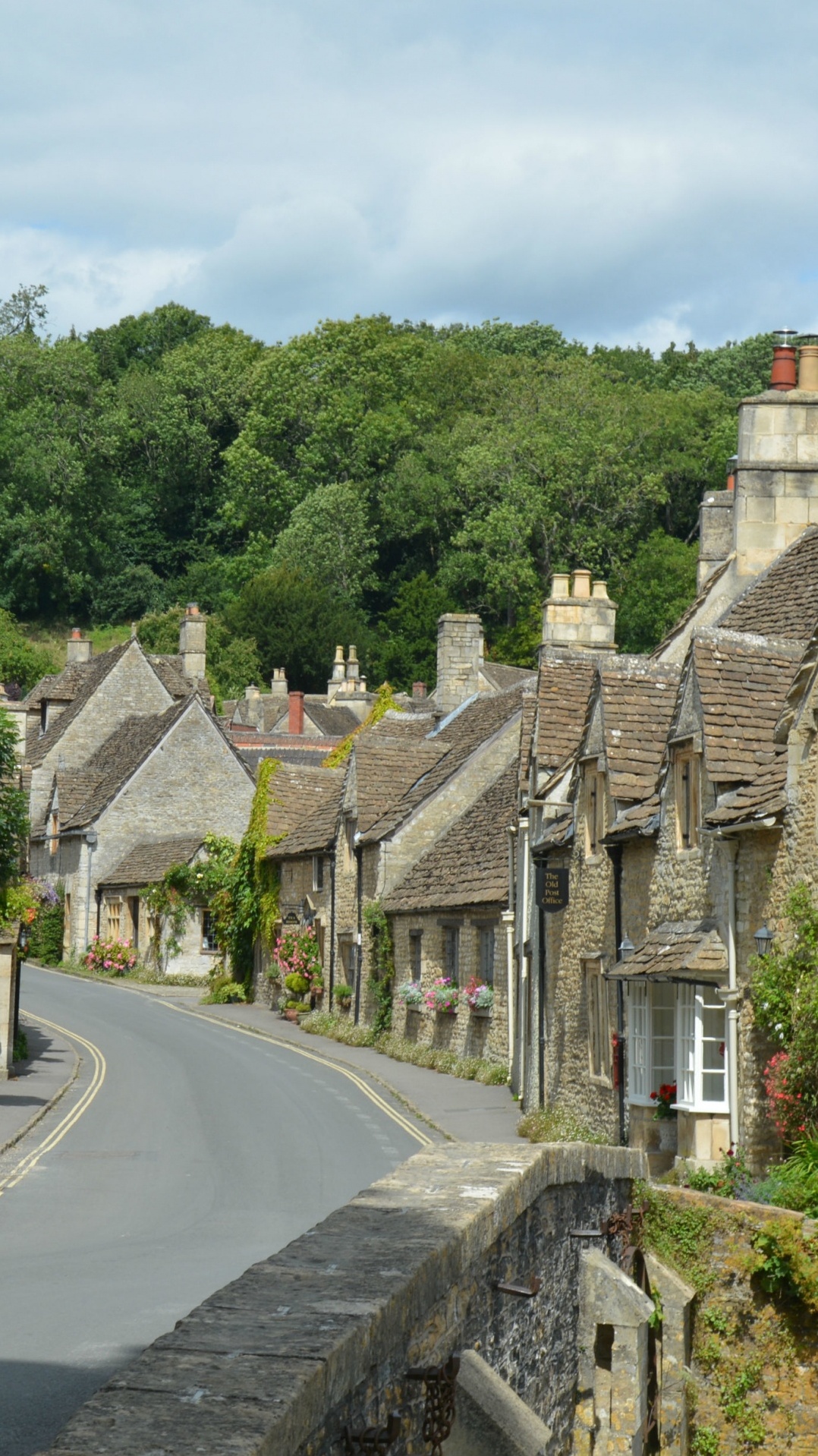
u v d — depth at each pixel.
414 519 136.00
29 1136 32.81
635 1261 17.50
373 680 134.38
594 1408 15.26
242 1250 21.20
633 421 125.81
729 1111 22.38
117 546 155.38
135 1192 26.28
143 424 159.88
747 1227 17.38
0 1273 19.70
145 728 92.75
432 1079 42.41
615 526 124.06
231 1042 53.38
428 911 48.25
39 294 166.75
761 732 24.03
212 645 137.00
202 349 162.00
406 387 148.12
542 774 35.56
